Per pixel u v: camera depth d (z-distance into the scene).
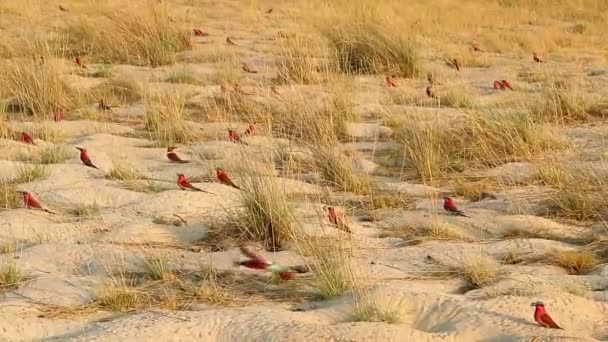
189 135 18.45
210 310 9.98
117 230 12.56
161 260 11.09
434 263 11.77
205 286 10.67
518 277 11.20
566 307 10.04
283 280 10.96
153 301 10.34
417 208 14.27
